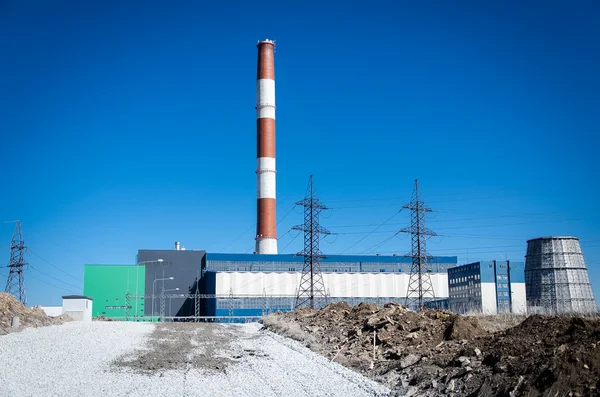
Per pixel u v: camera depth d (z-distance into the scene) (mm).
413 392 22922
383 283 141375
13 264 97688
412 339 32500
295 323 47812
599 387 17188
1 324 42312
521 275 120938
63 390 23469
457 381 22156
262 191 126312
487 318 44750
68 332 42406
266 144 125812
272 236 128750
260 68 127312
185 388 24547
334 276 138500
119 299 132000
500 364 21484
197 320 123312
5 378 25531
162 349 35562
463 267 127125
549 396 18094
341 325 41938
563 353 19641
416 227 95438
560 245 122062
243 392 24062
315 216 100125
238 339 42250
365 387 24922
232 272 131250
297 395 23609
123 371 27906
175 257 140375
